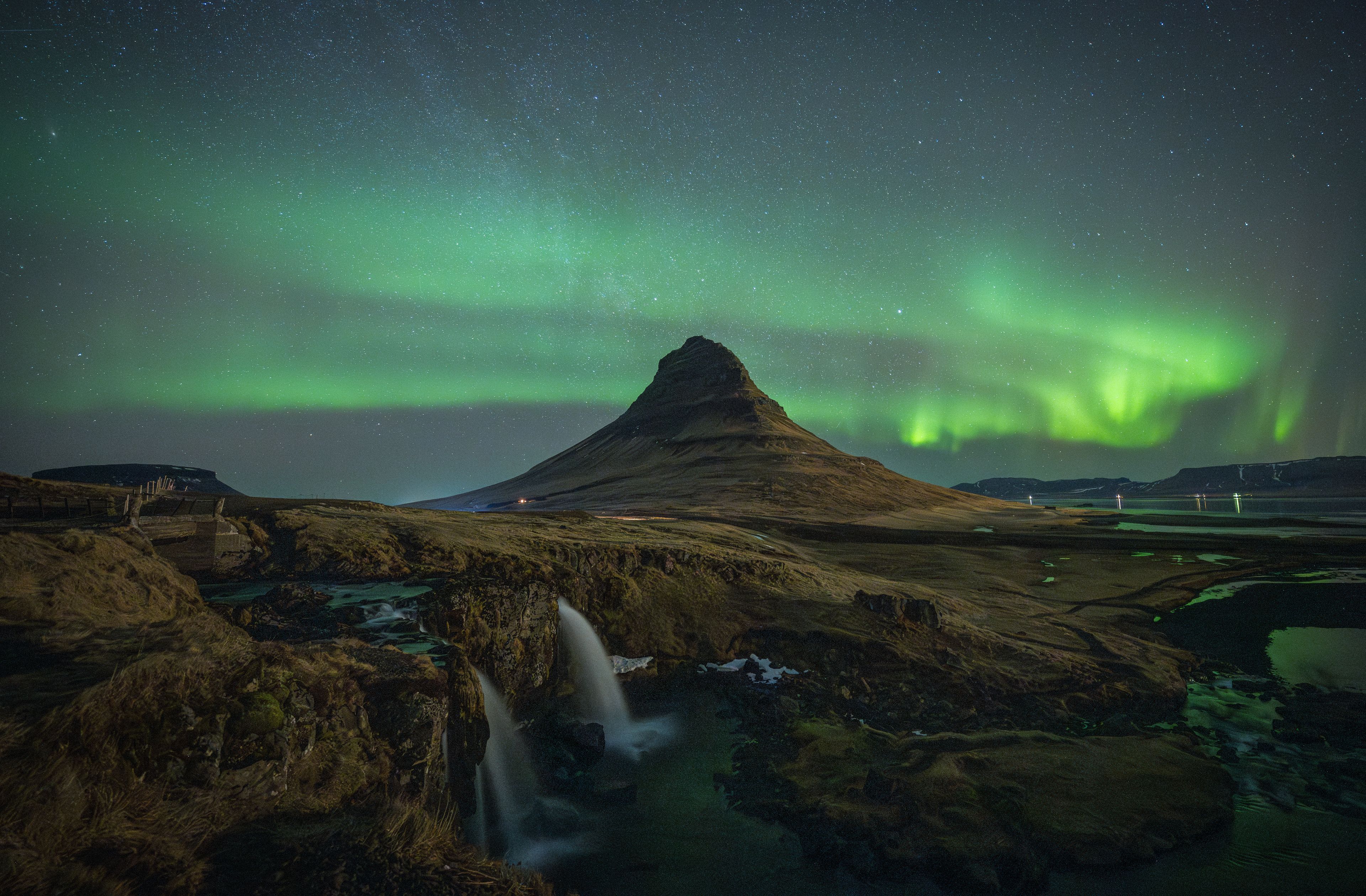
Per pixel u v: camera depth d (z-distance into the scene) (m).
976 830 10.62
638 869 10.01
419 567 18.52
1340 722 16.59
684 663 20.19
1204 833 11.05
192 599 11.33
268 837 6.04
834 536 58.09
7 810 4.81
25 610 7.92
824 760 13.65
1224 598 34.62
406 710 9.09
